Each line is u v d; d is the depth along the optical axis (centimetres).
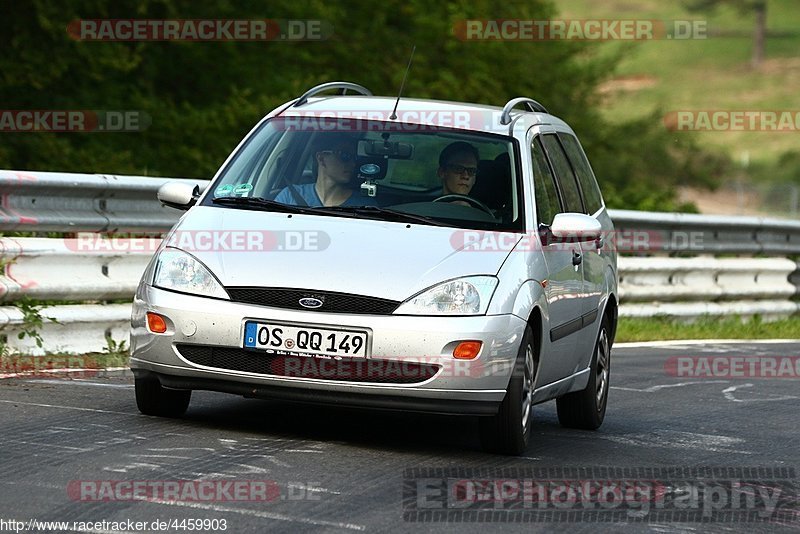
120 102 8362
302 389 2355
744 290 6056
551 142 3023
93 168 7812
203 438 2372
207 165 8381
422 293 2364
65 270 3397
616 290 3247
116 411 2584
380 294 2352
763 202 15025
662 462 2603
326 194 2617
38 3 7556
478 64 10544
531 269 2514
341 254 2416
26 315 3209
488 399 2378
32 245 3303
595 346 3045
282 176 2672
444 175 2666
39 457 2128
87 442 2267
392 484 2133
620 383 3841
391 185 2636
